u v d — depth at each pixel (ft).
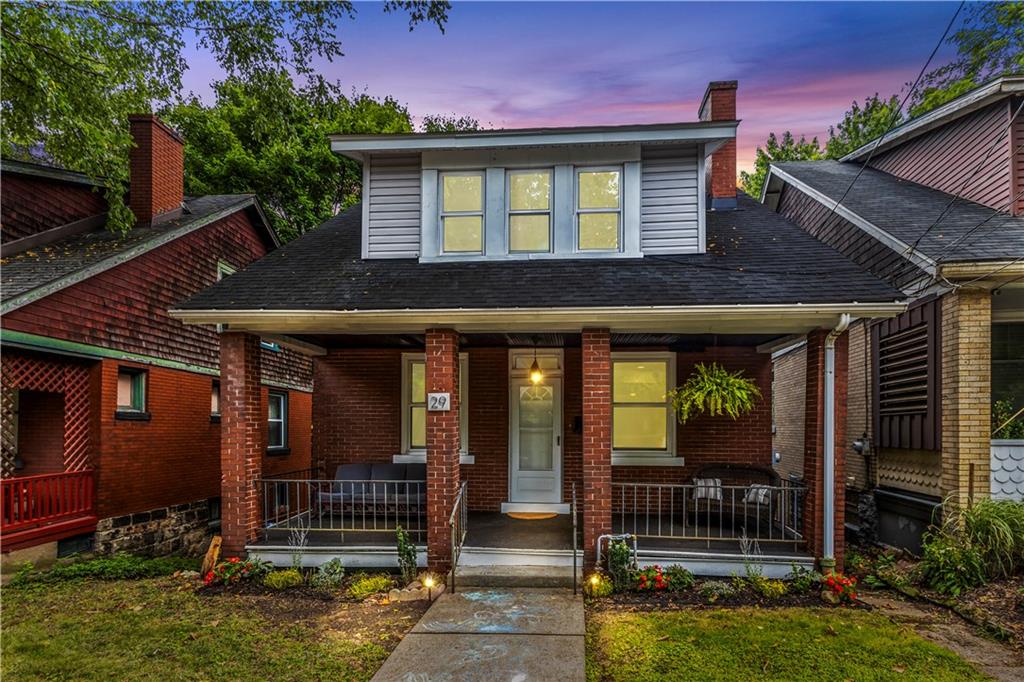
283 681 14.38
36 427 29.53
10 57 26.40
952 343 23.50
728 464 27.66
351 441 31.91
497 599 19.67
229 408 23.75
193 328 37.81
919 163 36.04
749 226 29.60
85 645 16.69
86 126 30.22
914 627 17.75
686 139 25.63
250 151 69.15
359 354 32.19
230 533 23.53
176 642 16.81
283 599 20.59
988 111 29.60
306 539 24.23
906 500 26.89
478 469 30.55
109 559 27.30
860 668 14.80
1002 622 17.38
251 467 24.20
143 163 36.52
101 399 29.30
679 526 26.12
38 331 25.67
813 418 22.38
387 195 28.37
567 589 20.81
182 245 37.24
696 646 16.11
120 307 31.04
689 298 21.63
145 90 36.86
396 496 25.62
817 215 35.94
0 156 32.81
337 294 23.80
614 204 26.89
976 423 22.86
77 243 32.37
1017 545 20.38
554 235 26.73
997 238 24.47
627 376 30.53
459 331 23.67
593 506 22.09
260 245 48.62
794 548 22.45
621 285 23.29
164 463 34.35
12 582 23.04
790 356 46.55
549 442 30.53
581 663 14.80
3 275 26.53
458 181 27.78
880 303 20.48
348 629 17.71
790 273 23.63
